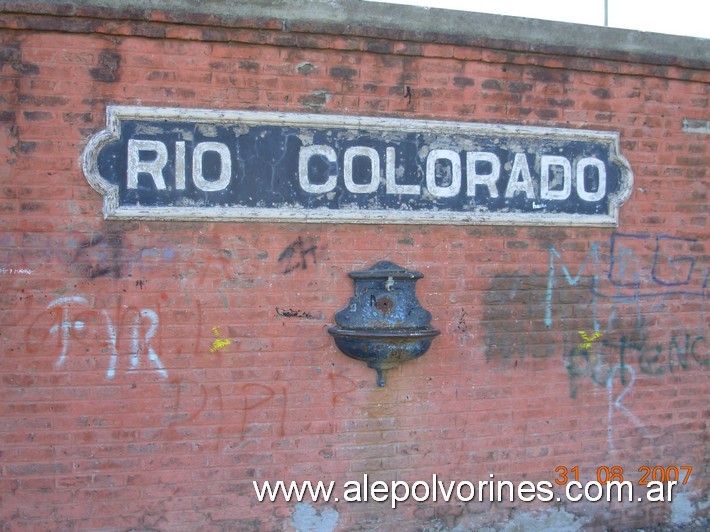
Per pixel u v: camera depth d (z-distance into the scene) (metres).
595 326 4.74
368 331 4.11
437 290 4.43
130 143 3.95
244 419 4.14
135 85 3.96
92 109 3.91
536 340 4.62
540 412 4.64
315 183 4.20
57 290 3.89
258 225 4.14
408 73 4.35
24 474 3.86
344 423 4.30
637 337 4.83
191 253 4.05
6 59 3.81
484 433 4.53
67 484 3.91
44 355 3.88
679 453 4.94
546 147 4.60
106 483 3.96
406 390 4.40
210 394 4.09
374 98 4.30
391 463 4.38
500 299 4.55
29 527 3.87
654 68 4.80
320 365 4.25
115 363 3.96
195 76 4.03
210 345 4.09
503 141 4.52
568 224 4.64
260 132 4.12
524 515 4.62
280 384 4.19
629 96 4.78
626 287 4.80
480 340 4.52
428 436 4.44
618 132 4.74
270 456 4.18
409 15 4.31
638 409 4.84
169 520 4.04
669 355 4.90
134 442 3.99
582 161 4.67
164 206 3.99
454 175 4.42
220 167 4.07
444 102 4.41
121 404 3.97
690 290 4.94
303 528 4.24
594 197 4.70
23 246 3.85
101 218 3.94
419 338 4.14
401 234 4.36
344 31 4.18
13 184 3.84
